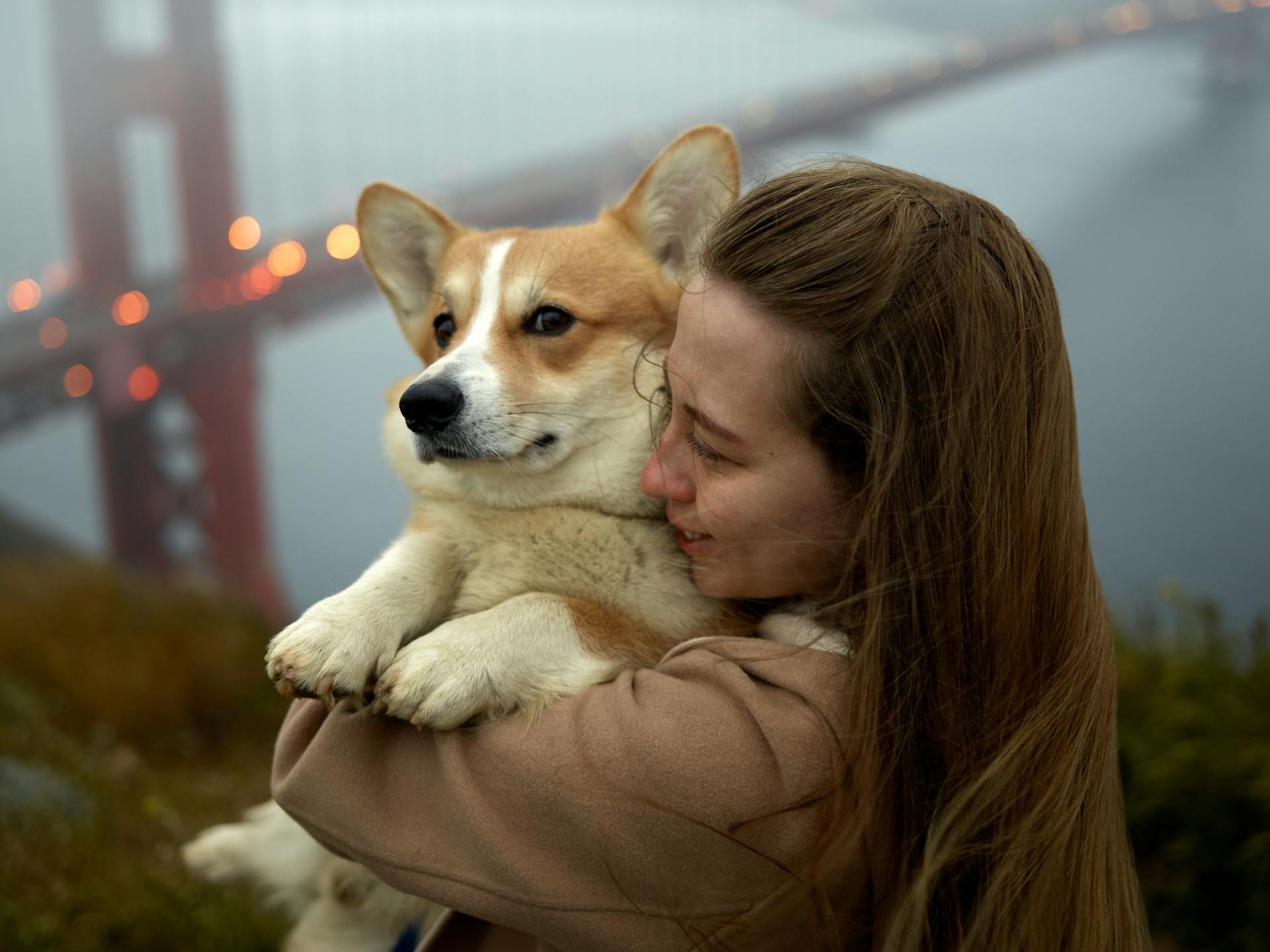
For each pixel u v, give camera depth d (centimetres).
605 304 217
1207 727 400
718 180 213
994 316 120
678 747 115
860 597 119
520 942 133
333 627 149
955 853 117
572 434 202
